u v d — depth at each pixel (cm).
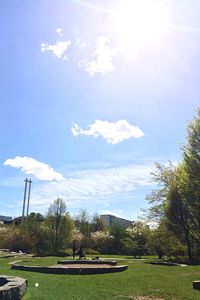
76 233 6419
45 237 5828
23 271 2364
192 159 2875
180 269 2381
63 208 5938
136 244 5097
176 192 3378
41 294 1451
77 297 1421
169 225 3394
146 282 1816
